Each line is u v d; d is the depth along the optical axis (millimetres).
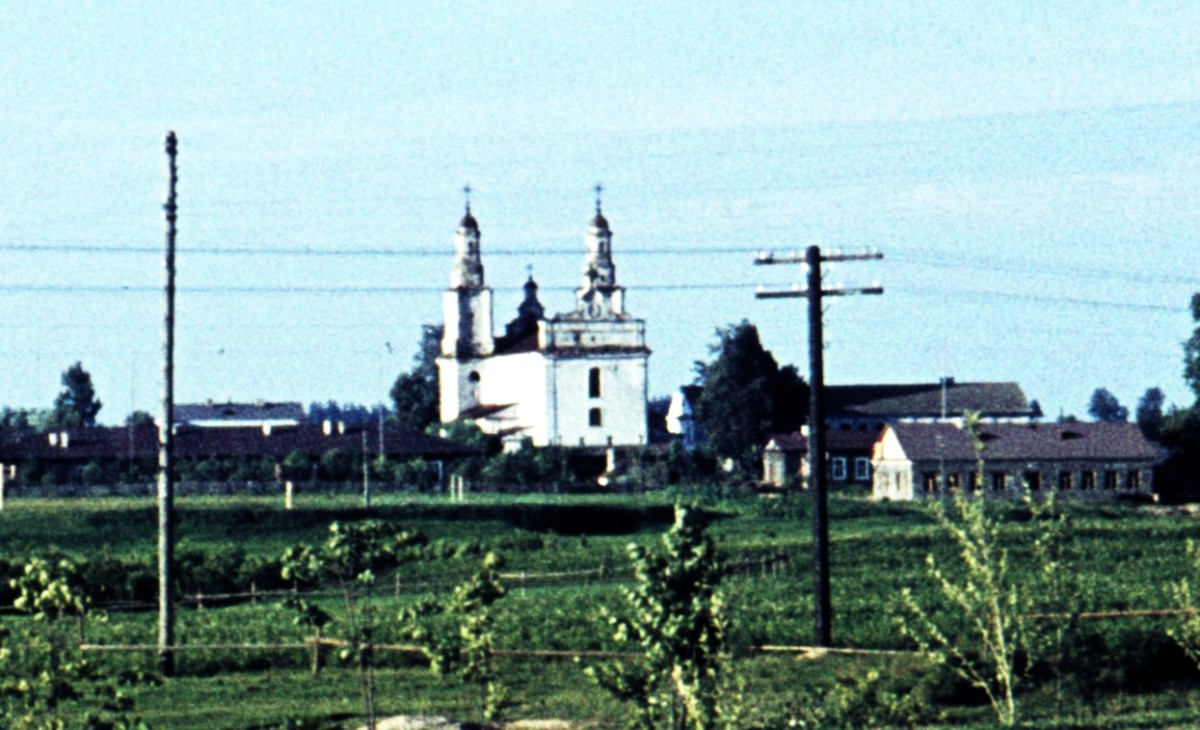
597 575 185000
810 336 119312
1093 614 122188
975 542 95000
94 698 110125
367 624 86500
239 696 113625
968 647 114688
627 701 73188
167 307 122062
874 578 170875
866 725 84688
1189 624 104188
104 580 167875
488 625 85750
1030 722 98188
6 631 70562
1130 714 104375
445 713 106250
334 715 106375
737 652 69875
